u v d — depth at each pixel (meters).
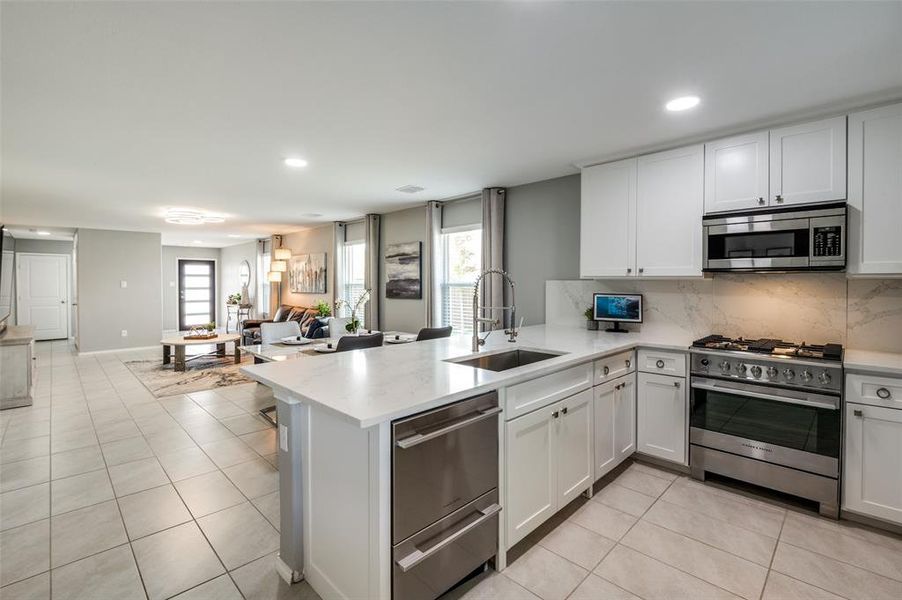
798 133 2.53
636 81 2.13
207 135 2.89
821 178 2.46
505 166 3.64
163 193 4.70
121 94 2.26
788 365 2.40
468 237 5.04
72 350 8.21
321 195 4.86
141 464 3.04
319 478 1.74
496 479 1.87
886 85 2.15
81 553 2.04
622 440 2.88
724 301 3.11
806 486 2.38
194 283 11.91
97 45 1.80
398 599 1.48
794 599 1.74
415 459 1.52
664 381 2.89
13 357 4.44
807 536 2.17
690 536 2.18
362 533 1.51
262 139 2.97
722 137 2.82
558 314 3.99
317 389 1.69
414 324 5.70
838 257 2.35
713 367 2.67
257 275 9.87
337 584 1.66
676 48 1.84
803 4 1.54
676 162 3.00
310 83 2.16
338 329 5.04
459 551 1.70
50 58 1.90
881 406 2.17
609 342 2.92
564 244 4.00
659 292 3.41
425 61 1.95
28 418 4.07
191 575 1.90
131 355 7.61
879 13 1.58
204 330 7.00
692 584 1.83
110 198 4.95
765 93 2.25
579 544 2.12
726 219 2.73
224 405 4.50
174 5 1.53
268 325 4.56
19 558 2.00
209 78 2.10
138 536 2.18
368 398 1.56
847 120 2.38
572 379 2.37
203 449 3.32
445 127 2.76
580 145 3.07
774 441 2.47
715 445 2.69
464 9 1.57
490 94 2.29
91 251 7.82
